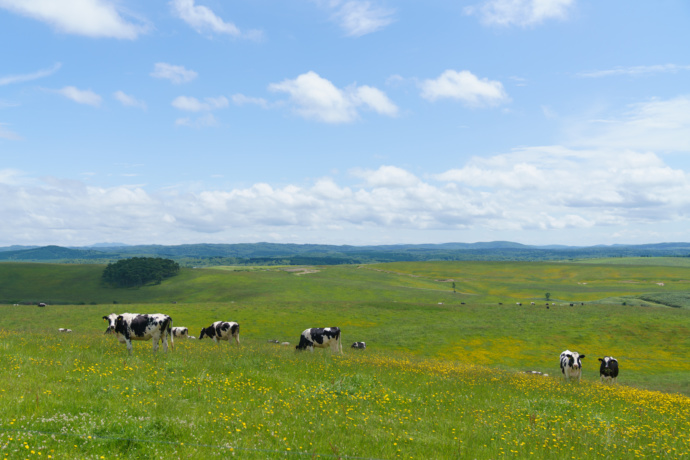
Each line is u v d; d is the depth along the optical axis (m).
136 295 134.00
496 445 10.02
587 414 13.73
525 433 11.19
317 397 12.84
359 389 14.25
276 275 164.38
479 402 14.82
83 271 165.00
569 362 26.28
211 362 16.98
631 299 102.44
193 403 10.89
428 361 30.56
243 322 63.25
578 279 190.38
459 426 11.43
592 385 24.34
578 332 55.69
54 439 7.52
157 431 8.44
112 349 19.03
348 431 10.05
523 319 63.31
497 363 45.50
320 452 8.50
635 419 14.06
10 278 151.88
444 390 16.30
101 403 9.85
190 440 8.35
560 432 11.46
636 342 51.81
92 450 7.44
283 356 22.52
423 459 8.69
